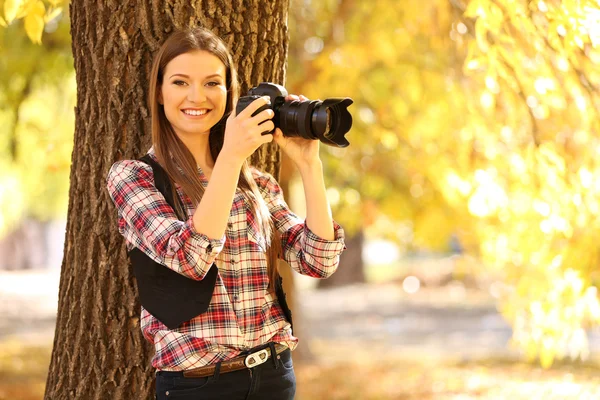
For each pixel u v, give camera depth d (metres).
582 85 4.93
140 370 3.40
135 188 2.72
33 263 42.69
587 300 5.66
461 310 19.03
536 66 5.10
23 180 13.55
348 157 10.37
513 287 6.50
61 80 9.10
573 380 8.73
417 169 9.79
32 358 12.34
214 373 2.68
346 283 26.59
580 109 5.13
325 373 10.60
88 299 3.45
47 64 8.60
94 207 3.44
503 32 4.89
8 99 8.85
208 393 2.69
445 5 6.85
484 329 15.62
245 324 2.74
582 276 5.45
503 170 6.52
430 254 35.09
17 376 10.59
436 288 24.27
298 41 9.41
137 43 3.39
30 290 27.34
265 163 3.65
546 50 4.82
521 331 6.05
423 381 9.59
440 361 11.36
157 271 2.71
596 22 4.11
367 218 11.10
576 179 5.43
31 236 42.41
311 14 9.62
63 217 29.81
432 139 9.27
